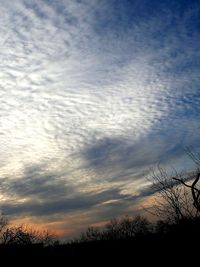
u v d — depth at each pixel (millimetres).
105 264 33344
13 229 39844
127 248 30547
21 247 38688
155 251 23250
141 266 26344
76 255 37469
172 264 20062
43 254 38969
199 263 18312
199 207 13000
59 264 37156
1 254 37000
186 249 18641
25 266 37125
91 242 38062
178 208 17750
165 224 19000
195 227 17484
